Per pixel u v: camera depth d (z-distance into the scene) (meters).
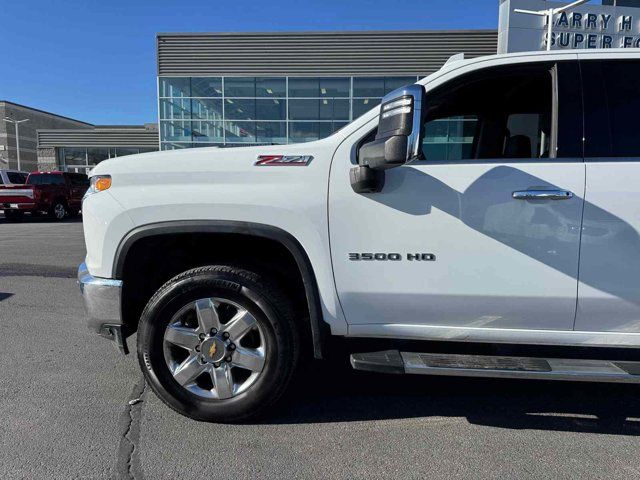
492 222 2.38
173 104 21.58
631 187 2.30
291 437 2.60
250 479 2.24
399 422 2.77
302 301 2.83
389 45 20.61
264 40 20.91
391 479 2.24
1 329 4.46
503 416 2.84
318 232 2.50
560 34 19.83
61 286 6.36
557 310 2.42
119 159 2.70
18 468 2.31
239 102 21.45
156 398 3.04
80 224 16.80
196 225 2.55
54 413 2.84
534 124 2.82
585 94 2.45
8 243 10.91
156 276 2.90
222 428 2.68
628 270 2.33
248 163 2.54
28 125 67.00
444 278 2.44
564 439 2.59
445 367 2.46
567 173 2.34
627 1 20.64
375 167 2.24
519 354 2.81
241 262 2.75
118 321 2.69
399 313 2.55
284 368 2.60
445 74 2.58
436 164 2.43
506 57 2.54
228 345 2.65
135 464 2.34
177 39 21.14
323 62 20.89
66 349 3.93
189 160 2.58
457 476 2.26
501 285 2.41
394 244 2.46
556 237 2.35
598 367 2.44
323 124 21.36
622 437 2.61
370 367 2.51
